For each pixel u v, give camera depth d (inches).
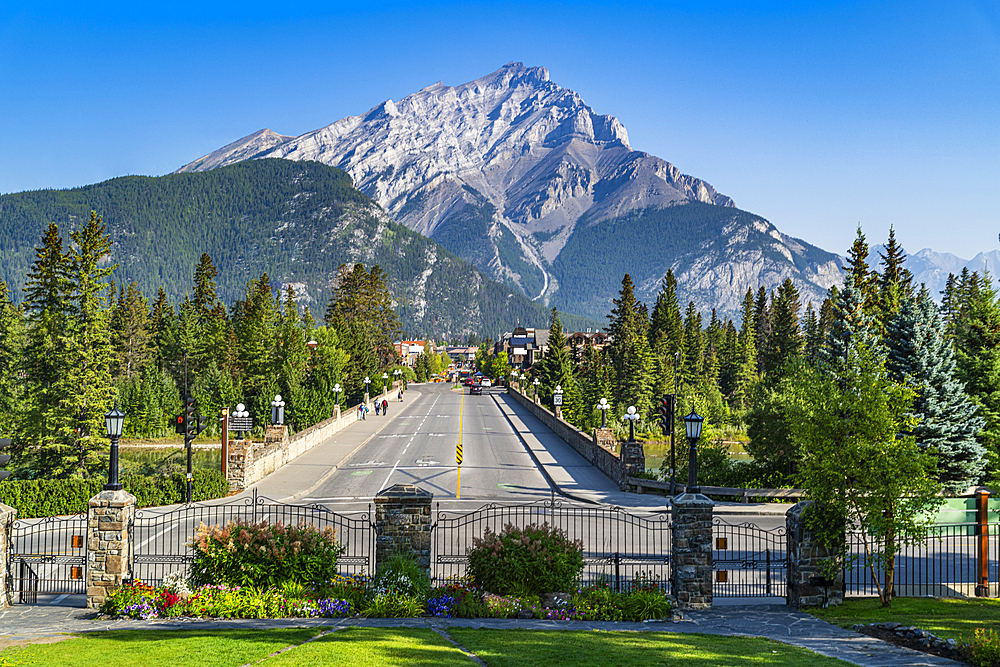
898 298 1792.6
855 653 420.8
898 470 570.9
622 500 1156.5
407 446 1898.4
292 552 578.9
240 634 451.8
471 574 596.7
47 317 1910.7
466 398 4183.1
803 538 598.5
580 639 442.9
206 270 4030.5
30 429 1873.8
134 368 3659.0
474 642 426.6
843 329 1349.7
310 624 507.2
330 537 610.9
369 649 391.9
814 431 601.3
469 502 1137.4
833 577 599.5
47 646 410.3
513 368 5866.1
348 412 2474.2
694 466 637.9
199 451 2549.2
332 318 4116.6
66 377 1884.8
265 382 3107.8
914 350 1237.1
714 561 613.6
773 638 470.6
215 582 578.6
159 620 533.6
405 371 6545.3
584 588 587.5
